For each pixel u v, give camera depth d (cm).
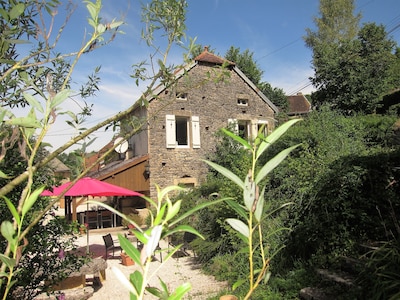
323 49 1977
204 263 755
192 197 969
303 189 631
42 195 353
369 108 1761
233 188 652
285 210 659
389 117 1298
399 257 375
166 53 193
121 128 171
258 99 1789
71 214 1521
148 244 74
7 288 87
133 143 1673
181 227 83
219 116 1662
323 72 1878
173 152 1543
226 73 230
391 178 551
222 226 691
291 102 3922
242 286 518
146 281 73
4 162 214
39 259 368
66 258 415
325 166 664
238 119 1712
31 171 106
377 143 1106
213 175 1291
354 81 1777
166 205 88
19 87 164
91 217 1585
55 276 398
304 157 748
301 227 577
